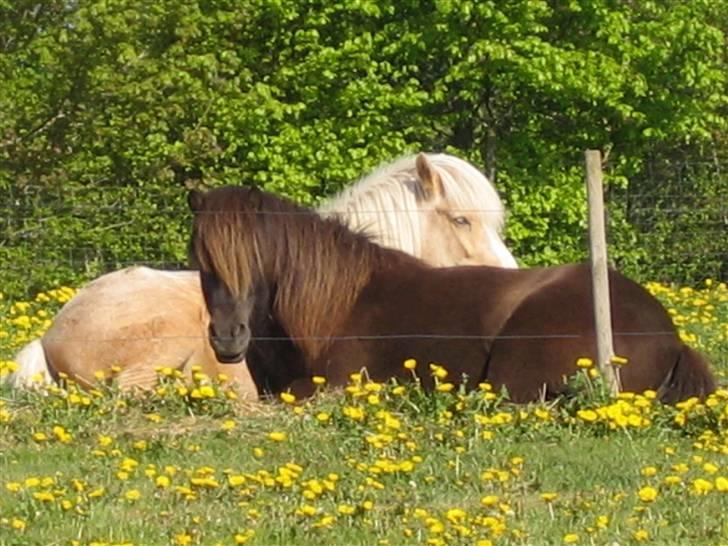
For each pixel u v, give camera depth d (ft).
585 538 33.45
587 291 45.57
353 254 46.75
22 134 98.63
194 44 105.19
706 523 34.60
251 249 45.24
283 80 107.14
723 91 120.67
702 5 112.57
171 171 100.94
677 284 107.45
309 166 105.50
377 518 35.06
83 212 97.04
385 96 106.11
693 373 45.68
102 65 96.58
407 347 45.85
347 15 110.22
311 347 46.34
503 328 45.37
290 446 41.75
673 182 118.42
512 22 107.76
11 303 78.02
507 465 39.73
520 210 110.42
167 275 49.65
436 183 52.85
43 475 39.17
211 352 48.49
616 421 42.73
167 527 34.58
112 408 44.96
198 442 42.29
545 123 115.34
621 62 111.55
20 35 103.09
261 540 33.63
